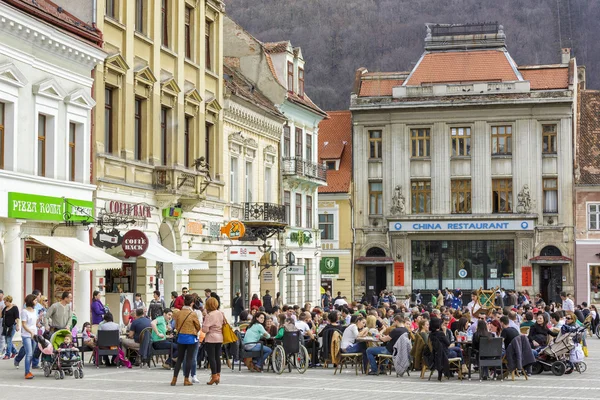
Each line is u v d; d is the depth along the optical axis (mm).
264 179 65062
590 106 95375
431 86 90375
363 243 91375
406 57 132750
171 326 33688
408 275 90000
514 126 88688
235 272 60312
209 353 26781
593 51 131625
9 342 33438
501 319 30406
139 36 45875
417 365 30281
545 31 132875
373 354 31281
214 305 27219
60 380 27469
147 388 25516
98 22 42219
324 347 33812
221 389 25594
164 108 49156
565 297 59531
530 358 30031
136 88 45719
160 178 47281
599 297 86188
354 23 134250
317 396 24141
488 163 89188
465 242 89562
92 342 32906
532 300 85938
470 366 30078
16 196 35312
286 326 31891
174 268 43312
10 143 35781
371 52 132875
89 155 41250
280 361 31312
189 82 51719
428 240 90188
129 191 44562
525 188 88062
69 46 39406
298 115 73500
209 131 55250
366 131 92125
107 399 22656
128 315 41844
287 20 135625
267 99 68250
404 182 90875
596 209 86875
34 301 28188
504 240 88688
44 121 38656
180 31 50469
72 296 39844
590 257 86562
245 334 32562
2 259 35562
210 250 54438
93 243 41000
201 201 51344
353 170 92062
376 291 91500
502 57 92062
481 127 89438
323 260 86000
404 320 33281
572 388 27234
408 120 91000
